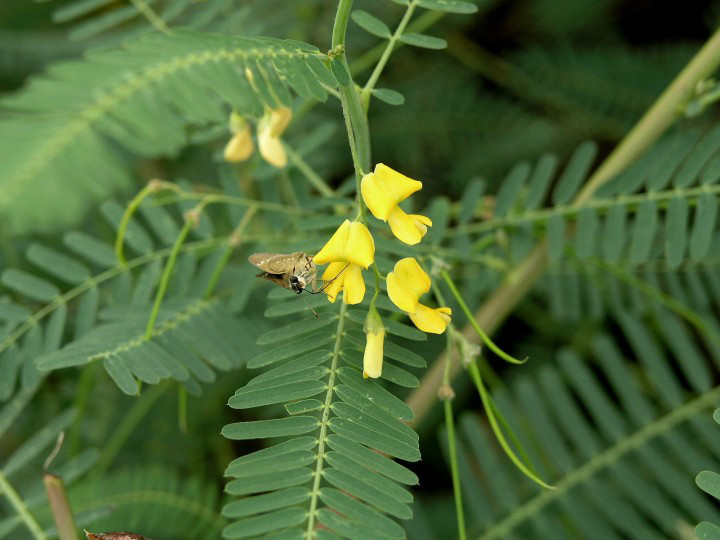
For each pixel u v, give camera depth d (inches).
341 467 17.3
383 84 32.4
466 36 34.6
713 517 21.5
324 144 27.1
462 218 21.8
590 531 21.6
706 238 20.4
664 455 22.1
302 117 27.0
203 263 21.1
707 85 21.1
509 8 34.5
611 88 33.1
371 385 18.0
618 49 34.4
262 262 17.9
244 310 21.0
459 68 33.7
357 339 18.4
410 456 17.5
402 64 33.2
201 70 17.8
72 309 24.2
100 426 25.4
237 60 17.9
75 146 17.3
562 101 33.0
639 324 23.0
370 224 19.6
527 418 22.8
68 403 25.7
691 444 22.3
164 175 26.5
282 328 18.6
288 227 21.4
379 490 17.2
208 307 20.5
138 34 21.6
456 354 21.5
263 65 18.0
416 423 21.5
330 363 18.2
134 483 22.8
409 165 31.6
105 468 24.5
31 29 30.3
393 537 17.0
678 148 21.1
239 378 25.2
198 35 17.8
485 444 22.1
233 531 17.0
